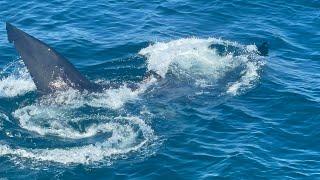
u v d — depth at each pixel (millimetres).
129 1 95750
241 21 90688
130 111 67062
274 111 68062
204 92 71250
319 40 85750
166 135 63375
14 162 59188
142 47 82438
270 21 90625
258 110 68188
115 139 62469
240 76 75000
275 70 77000
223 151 61031
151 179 57375
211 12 92750
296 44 84625
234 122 65875
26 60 66062
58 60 67375
